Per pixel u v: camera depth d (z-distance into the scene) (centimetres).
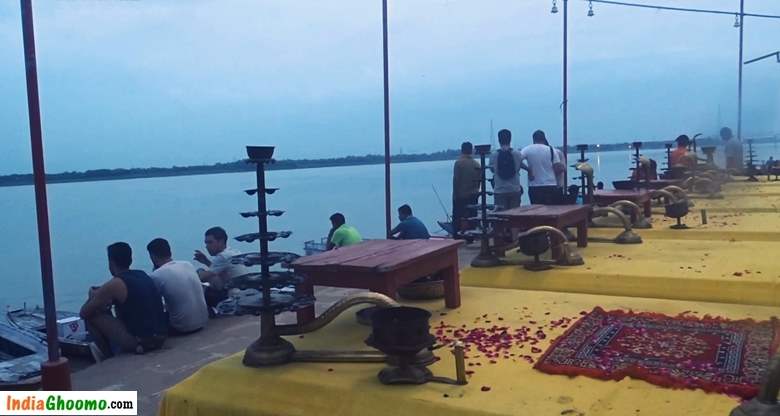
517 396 291
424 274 429
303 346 382
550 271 563
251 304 351
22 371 498
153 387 445
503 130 852
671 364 322
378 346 305
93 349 558
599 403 281
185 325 585
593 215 718
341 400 303
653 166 1086
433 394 296
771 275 503
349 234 827
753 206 942
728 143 1319
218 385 335
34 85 376
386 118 796
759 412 235
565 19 1126
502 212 619
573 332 388
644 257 607
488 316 445
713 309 446
